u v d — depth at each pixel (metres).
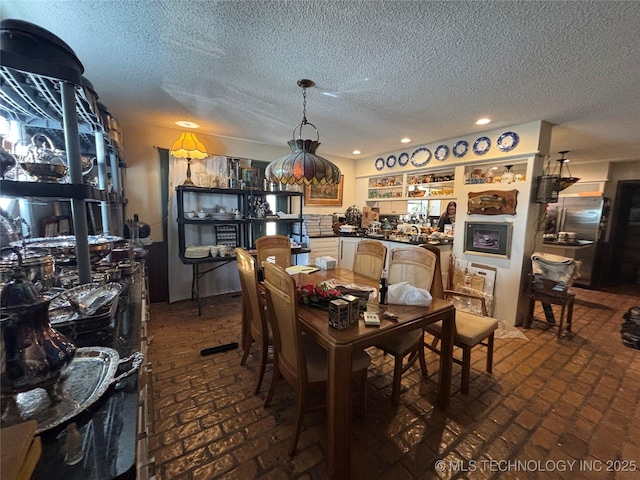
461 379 1.99
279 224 4.68
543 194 3.01
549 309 3.18
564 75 1.95
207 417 1.72
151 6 1.36
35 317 0.65
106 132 1.84
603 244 5.34
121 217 2.71
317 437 1.60
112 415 0.65
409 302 1.77
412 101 2.48
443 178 4.11
